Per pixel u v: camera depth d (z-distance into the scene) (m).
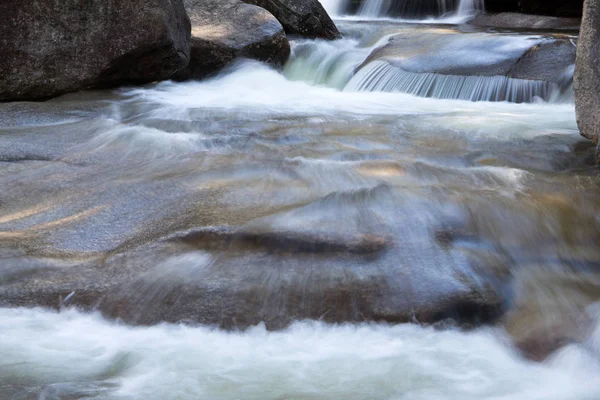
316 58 12.02
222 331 4.00
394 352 3.80
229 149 6.71
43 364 3.61
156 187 5.54
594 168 6.21
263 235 4.54
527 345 3.83
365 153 6.54
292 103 9.39
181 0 9.74
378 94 10.36
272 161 6.14
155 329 4.01
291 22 13.24
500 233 4.82
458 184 5.59
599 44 6.04
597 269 4.56
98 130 7.22
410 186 5.35
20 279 4.29
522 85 9.53
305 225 4.66
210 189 5.46
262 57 11.29
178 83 10.36
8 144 6.60
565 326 3.95
